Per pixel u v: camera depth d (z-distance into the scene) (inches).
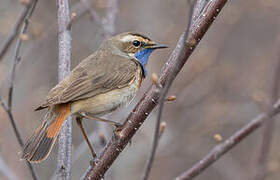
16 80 524.7
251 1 617.0
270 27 671.1
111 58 389.7
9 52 511.5
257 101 467.8
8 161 483.2
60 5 377.4
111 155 312.7
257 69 629.3
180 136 593.0
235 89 622.5
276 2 604.4
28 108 536.1
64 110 343.0
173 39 609.9
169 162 625.3
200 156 603.2
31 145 318.3
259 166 336.8
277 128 568.7
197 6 307.4
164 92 251.9
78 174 550.6
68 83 354.6
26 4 334.6
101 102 363.3
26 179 490.3
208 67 616.1
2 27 527.8
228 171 561.0
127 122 308.0
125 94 378.6
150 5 617.9
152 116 572.4
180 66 288.8
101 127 418.9
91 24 620.7
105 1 519.8
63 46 368.8
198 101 617.9
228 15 631.2
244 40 669.3
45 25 611.2
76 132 621.9
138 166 558.6
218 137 350.3
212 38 645.3
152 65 582.2
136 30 602.5
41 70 586.9
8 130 495.5
